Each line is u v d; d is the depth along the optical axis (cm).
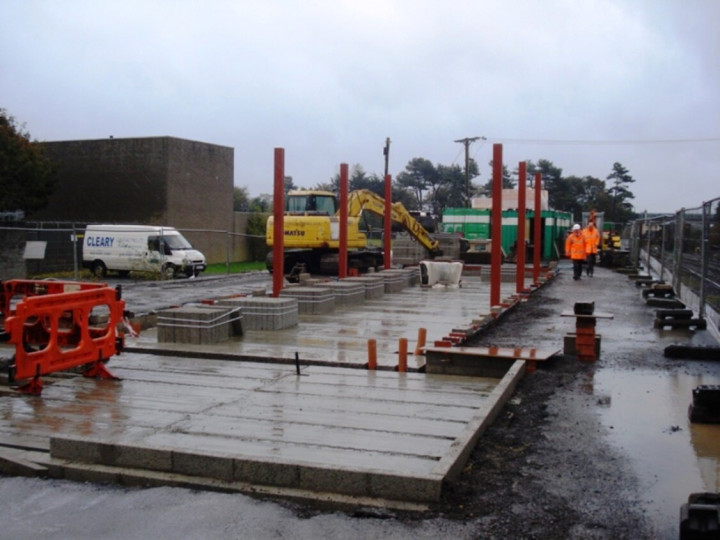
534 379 901
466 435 621
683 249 1708
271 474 539
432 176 8462
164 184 3962
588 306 1015
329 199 2870
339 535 467
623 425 708
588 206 8038
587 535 465
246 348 1084
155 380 912
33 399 819
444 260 2608
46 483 566
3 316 1115
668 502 519
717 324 1198
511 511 502
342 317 1455
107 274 3070
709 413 714
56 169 3797
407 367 963
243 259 4650
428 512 498
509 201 4050
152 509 510
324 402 796
